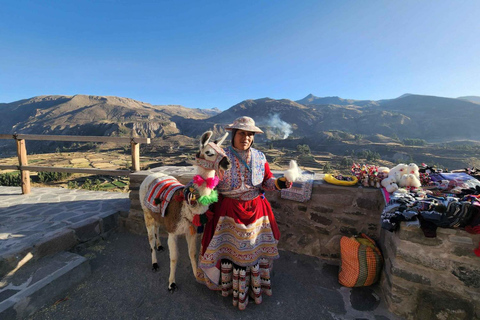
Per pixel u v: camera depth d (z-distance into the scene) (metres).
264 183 2.46
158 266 3.20
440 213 2.08
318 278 2.99
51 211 4.33
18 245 2.89
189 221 2.57
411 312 2.33
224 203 2.39
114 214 4.19
